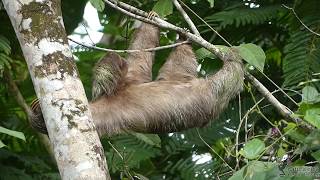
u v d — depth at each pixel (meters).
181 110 9.21
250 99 11.47
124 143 12.10
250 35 11.92
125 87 9.36
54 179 12.02
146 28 10.08
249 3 12.09
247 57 8.23
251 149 6.93
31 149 13.12
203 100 9.20
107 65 9.12
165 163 12.75
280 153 7.57
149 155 12.02
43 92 6.76
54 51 6.91
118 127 8.95
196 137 12.11
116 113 8.99
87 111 6.71
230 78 8.91
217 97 9.10
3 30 11.38
